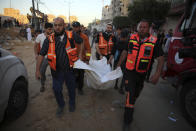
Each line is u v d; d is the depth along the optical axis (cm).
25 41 1764
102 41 425
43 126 261
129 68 260
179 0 1886
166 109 330
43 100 353
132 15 1950
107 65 394
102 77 343
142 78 266
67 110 314
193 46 291
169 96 396
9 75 248
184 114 294
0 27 2055
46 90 409
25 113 299
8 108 252
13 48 1233
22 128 255
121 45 388
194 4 322
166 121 287
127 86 262
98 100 362
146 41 244
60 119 282
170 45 372
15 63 277
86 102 350
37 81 478
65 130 253
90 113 304
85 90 420
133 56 253
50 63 268
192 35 301
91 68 336
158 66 245
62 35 270
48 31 384
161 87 459
